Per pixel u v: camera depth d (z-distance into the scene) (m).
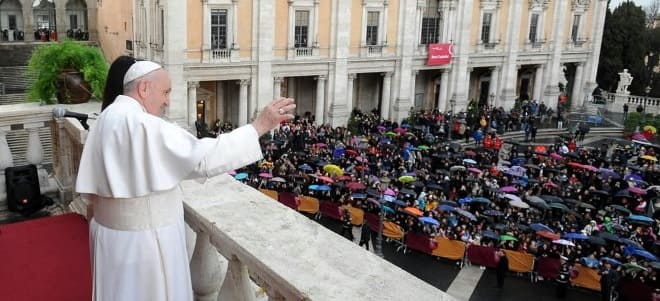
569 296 21.14
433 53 48.19
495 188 28.78
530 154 37.84
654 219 26.58
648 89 67.31
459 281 21.95
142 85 3.02
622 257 21.75
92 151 2.89
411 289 2.77
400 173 30.45
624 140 49.88
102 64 8.16
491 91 54.53
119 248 2.87
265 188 27.62
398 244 24.73
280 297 2.95
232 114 43.41
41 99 7.96
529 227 24.00
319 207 27.03
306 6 41.66
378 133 42.25
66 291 4.57
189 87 38.09
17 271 4.81
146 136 2.74
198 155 2.71
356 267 2.95
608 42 69.06
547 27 56.16
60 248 5.23
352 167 31.20
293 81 45.84
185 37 37.00
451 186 29.34
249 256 3.06
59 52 7.93
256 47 39.88
